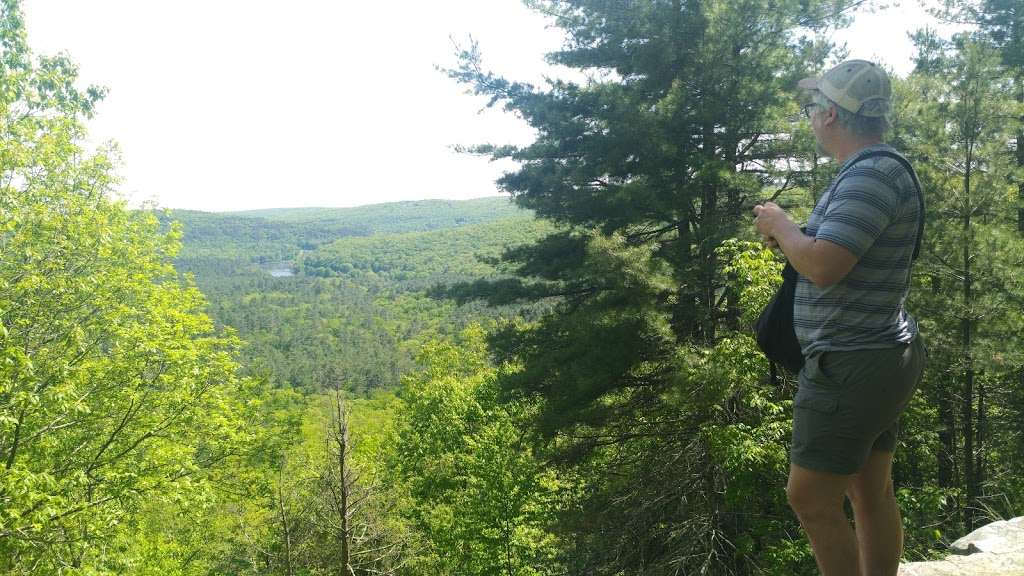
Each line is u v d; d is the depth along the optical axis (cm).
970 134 1158
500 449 1973
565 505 1484
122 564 1382
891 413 167
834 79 174
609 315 1054
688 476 1091
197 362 1443
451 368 3619
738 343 746
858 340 164
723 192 1125
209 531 2100
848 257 155
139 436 1385
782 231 170
